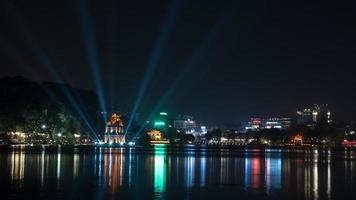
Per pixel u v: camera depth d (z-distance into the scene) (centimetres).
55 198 6519
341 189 8088
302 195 7331
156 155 19862
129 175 9756
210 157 19050
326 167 13688
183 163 14225
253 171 11594
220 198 6938
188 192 7450
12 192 6912
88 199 6512
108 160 14800
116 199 6575
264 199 6912
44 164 11725
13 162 11962
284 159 18862
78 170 10494
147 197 6850
